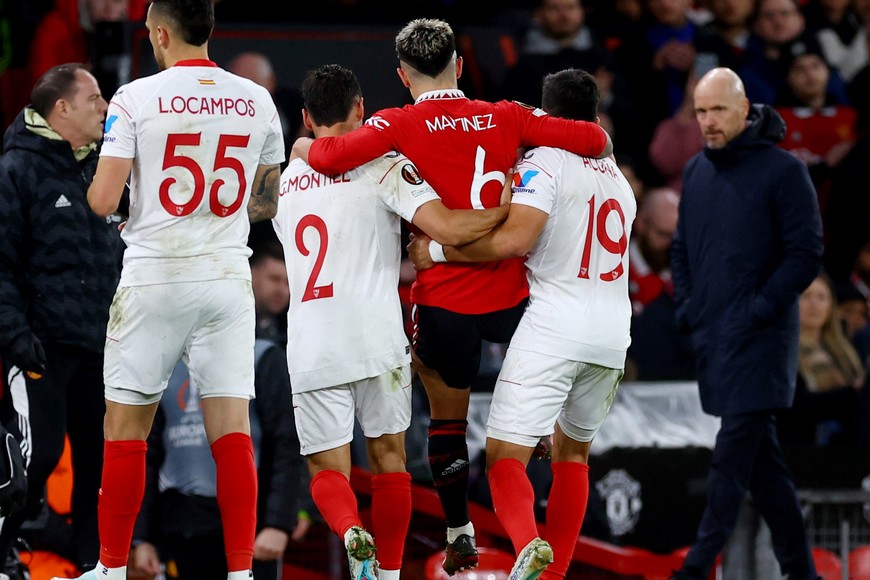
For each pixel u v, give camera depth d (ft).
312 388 58.29
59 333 66.23
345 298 57.88
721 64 116.06
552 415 58.29
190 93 55.26
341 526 56.08
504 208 57.00
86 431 68.28
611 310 59.26
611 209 59.36
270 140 57.93
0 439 59.88
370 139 56.90
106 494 55.67
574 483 60.95
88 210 67.26
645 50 116.16
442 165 57.16
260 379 67.92
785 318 74.23
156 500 67.05
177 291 54.95
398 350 58.39
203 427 67.05
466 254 57.31
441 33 57.72
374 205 57.82
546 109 60.85
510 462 58.03
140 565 66.13
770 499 74.69
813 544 78.43
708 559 72.38
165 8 55.67
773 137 74.84
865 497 76.43
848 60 122.21
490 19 122.11
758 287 74.18
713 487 73.41
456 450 59.62
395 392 58.39
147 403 56.03
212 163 55.42
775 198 73.72
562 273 58.59
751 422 73.41
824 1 122.93
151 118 54.54
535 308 58.70
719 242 74.79
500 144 57.62
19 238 66.08
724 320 74.33
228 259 56.18
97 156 68.80
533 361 57.98
